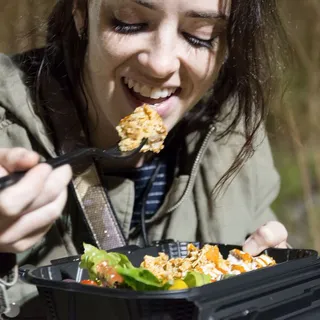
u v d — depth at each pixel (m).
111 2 1.08
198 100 1.23
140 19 1.08
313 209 3.30
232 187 1.36
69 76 1.24
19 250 0.88
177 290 0.77
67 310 0.85
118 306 0.80
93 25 1.13
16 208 0.80
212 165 1.33
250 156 1.32
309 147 3.44
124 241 1.17
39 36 1.33
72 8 1.23
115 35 1.09
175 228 1.29
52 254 1.18
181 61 1.11
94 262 0.91
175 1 1.06
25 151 0.84
